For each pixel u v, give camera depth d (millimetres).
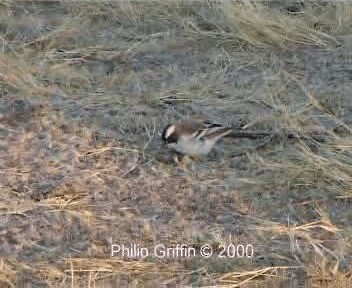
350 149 12961
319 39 16406
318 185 12250
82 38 16391
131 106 14164
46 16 17156
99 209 11906
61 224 11625
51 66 15172
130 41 16469
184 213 11859
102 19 17156
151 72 15367
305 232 11516
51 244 11336
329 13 17094
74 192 12180
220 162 12781
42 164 12703
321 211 11820
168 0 17250
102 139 13234
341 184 12266
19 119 13703
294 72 15508
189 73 15367
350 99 14445
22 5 17500
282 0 17562
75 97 14367
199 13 17094
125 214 11820
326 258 11078
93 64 15695
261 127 13586
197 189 12227
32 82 14461
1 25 16609
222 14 16828
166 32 16562
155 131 13453
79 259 11094
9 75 14531
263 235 11477
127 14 17109
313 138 13297
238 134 13227
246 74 15398
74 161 12781
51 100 14227
